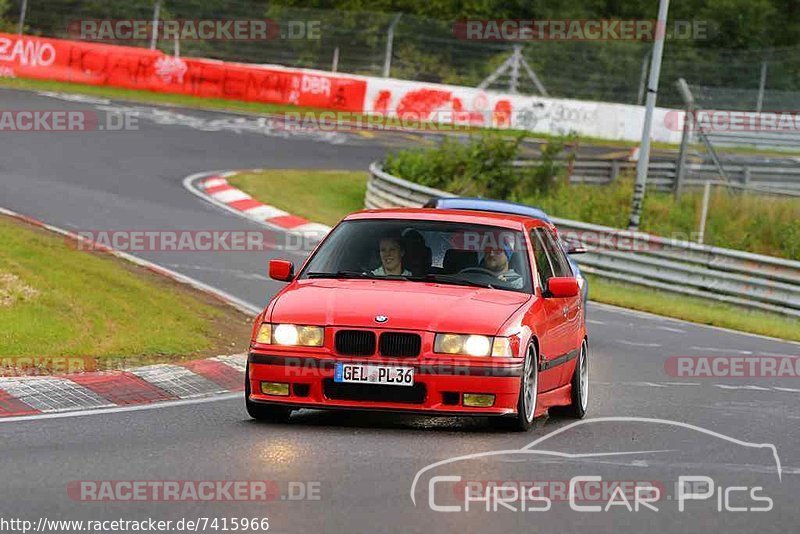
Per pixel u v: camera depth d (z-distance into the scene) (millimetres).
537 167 103188
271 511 20141
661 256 72500
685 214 96750
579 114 146375
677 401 36812
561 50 159500
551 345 30625
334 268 30969
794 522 21156
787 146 128125
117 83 132375
